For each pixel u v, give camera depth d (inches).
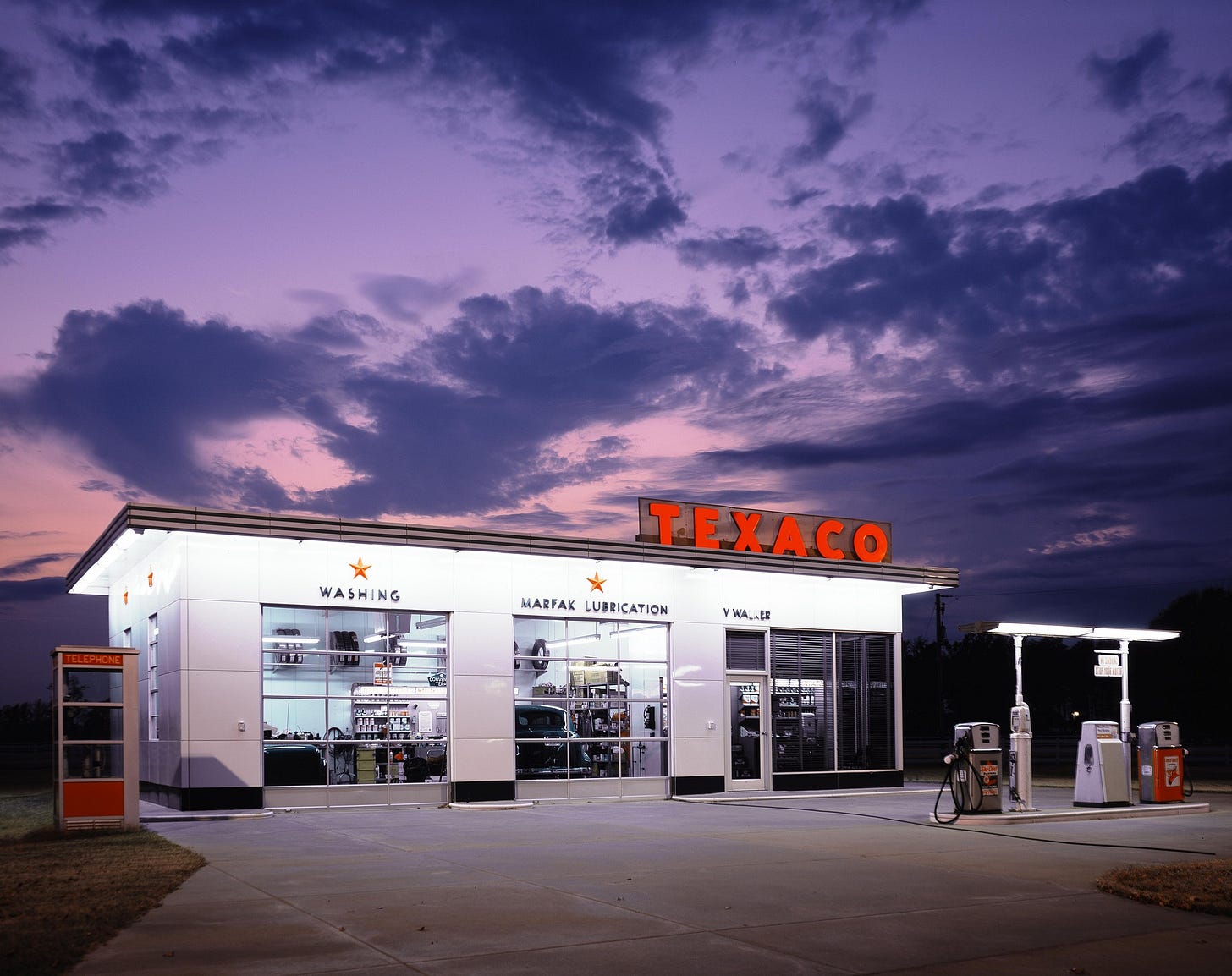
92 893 385.4
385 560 811.4
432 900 380.5
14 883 409.4
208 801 727.7
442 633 831.7
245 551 762.8
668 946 313.1
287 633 773.3
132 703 625.9
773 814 738.2
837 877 439.5
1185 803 777.6
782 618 987.9
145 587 853.2
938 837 589.0
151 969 281.3
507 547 848.3
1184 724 2652.6
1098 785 749.3
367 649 801.6
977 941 323.9
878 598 1045.2
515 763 845.8
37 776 1456.7
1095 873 456.4
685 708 930.1
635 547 903.7
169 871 438.9
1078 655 3321.9
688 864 474.3
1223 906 367.9
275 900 379.6
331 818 705.0
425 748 814.5
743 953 306.0
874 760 1021.2
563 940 319.9
